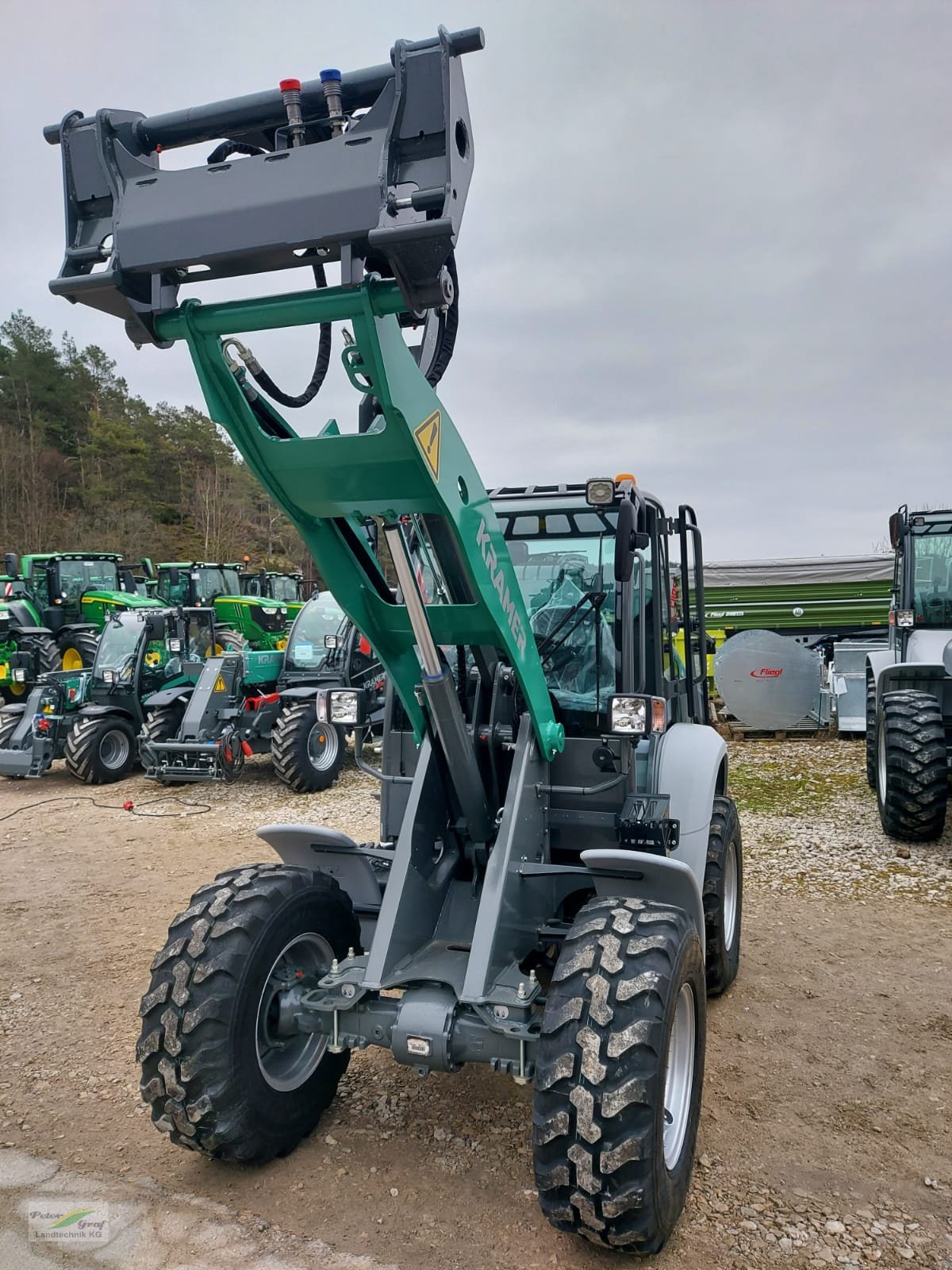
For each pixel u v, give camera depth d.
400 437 2.16
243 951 2.55
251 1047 2.55
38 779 9.63
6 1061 3.45
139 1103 3.13
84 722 9.14
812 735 10.88
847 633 13.50
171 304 2.04
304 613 10.30
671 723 3.96
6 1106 3.12
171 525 45.66
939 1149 2.78
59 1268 2.27
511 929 2.73
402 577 2.53
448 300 1.95
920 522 7.35
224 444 52.69
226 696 9.03
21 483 38.97
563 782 3.19
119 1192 2.59
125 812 7.98
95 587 16.64
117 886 5.77
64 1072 3.37
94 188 2.07
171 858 6.42
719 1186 2.60
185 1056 2.45
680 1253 2.31
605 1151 2.05
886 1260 2.29
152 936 4.84
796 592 13.55
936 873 5.58
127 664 9.55
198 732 8.80
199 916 2.64
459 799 2.99
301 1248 2.34
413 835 2.89
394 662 2.99
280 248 1.90
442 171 1.82
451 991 2.58
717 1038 3.54
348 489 2.38
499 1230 2.41
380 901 3.19
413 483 2.30
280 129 2.07
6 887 5.76
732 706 10.62
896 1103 3.05
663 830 2.91
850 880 5.50
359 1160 2.74
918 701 6.15
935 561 7.32
